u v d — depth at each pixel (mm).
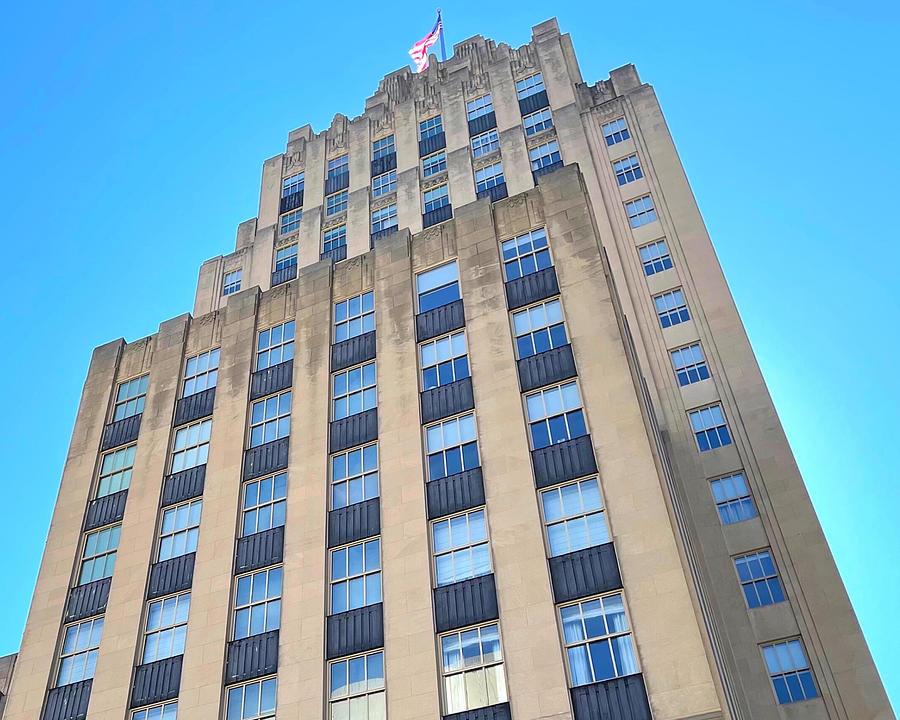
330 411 37875
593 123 56375
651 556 27375
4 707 34250
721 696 24000
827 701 32594
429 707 27391
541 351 34594
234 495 36688
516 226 39500
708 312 44719
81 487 40781
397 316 39344
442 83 66062
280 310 43688
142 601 35125
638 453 29828
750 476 38938
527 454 31641
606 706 25219
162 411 42125
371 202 61000
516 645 27375
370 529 32906
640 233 49281
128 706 32250
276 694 30125
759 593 35844
